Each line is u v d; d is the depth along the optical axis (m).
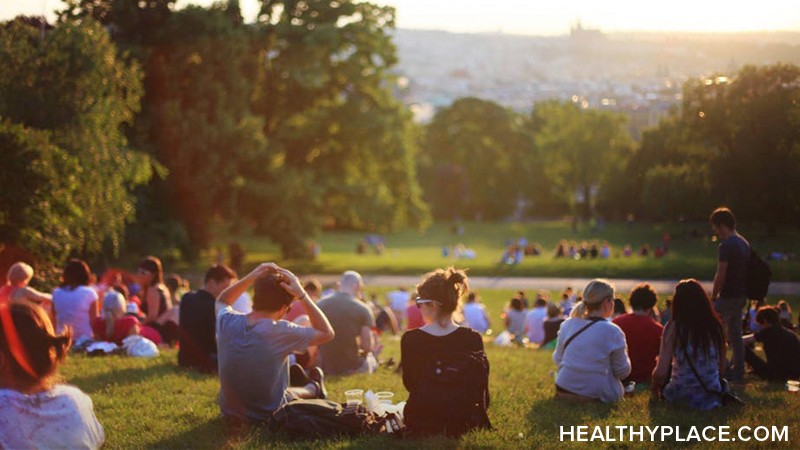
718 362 9.52
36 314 4.89
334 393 10.36
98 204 25.39
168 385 10.34
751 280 11.38
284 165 50.00
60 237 21.42
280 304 7.99
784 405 9.67
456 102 110.31
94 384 10.42
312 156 53.38
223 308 8.09
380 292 39.94
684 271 28.75
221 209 45.06
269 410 8.05
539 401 9.67
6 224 20.12
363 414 7.81
